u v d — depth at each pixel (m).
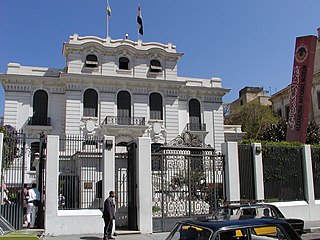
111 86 37.81
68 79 36.53
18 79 36.69
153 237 13.64
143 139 15.15
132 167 15.41
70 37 37.59
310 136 31.75
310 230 15.12
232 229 5.98
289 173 17.78
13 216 13.51
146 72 39.44
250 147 17.06
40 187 15.25
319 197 18.30
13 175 14.52
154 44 40.31
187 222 6.65
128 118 37.66
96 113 37.12
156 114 38.94
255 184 16.69
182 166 15.83
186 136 37.78
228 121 55.22
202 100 41.56
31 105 36.91
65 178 15.23
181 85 39.66
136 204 14.89
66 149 18.41
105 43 38.81
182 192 15.59
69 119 36.16
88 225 14.08
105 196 14.41
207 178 16.05
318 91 42.41
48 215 13.70
